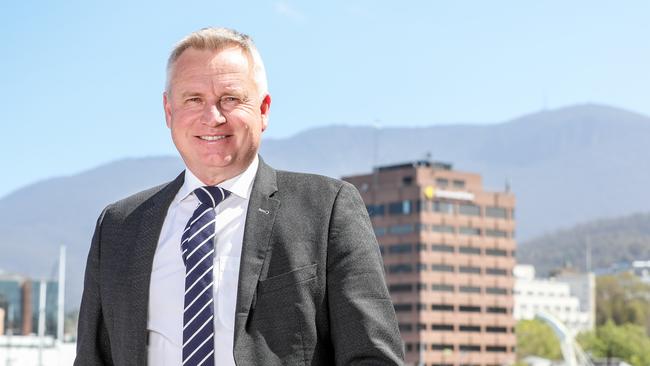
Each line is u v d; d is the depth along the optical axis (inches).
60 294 5191.9
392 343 158.1
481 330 7514.8
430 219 7416.3
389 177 7608.3
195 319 157.9
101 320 173.0
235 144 164.2
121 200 176.2
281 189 167.6
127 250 169.2
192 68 163.9
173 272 163.0
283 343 157.9
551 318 6727.4
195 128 163.6
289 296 159.3
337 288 160.9
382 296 161.5
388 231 7509.8
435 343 7322.8
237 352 155.3
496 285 7613.2
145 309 162.7
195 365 156.6
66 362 4269.2
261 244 161.5
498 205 7726.4
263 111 170.4
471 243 7559.1
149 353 161.8
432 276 7372.1
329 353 162.9
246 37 168.1
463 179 7623.0
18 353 4188.0
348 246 163.0
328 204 165.8
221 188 165.9
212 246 162.2
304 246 162.2
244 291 158.1
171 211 168.4
